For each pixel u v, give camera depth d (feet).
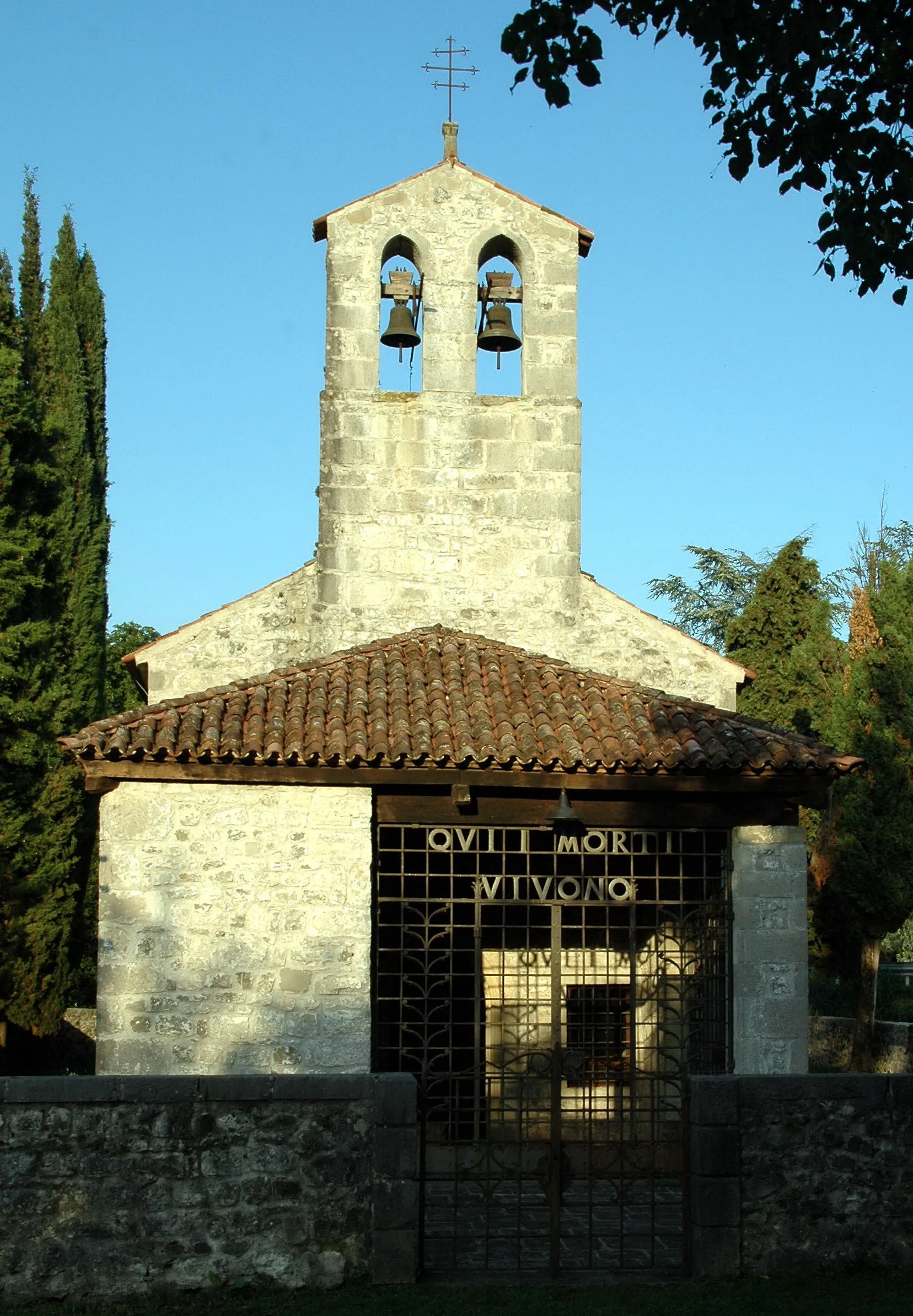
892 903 65.51
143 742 40.78
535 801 42.78
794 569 93.81
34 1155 27.68
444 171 54.95
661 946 49.37
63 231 79.36
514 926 42.16
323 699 45.06
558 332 54.95
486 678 47.88
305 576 53.26
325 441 53.52
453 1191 39.68
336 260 54.29
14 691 58.08
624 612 53.98
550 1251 30.66
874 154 28.91
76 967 64.54
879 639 71.92
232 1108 28.32
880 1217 29.32
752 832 43.42
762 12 28.04
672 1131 46.16
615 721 44.98
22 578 57.72
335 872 41.78
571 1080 47.88
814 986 83.56
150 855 41.50
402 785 42.19
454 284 54.60
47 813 60.13
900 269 29.43
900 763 66.33
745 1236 29.14
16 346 61.52
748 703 92.53
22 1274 27.32
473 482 53.93
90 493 75.72
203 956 41.27
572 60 28.04
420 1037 41.60
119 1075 31.22
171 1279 27.61
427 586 53.21
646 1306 27.22
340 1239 28.30
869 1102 29.66
